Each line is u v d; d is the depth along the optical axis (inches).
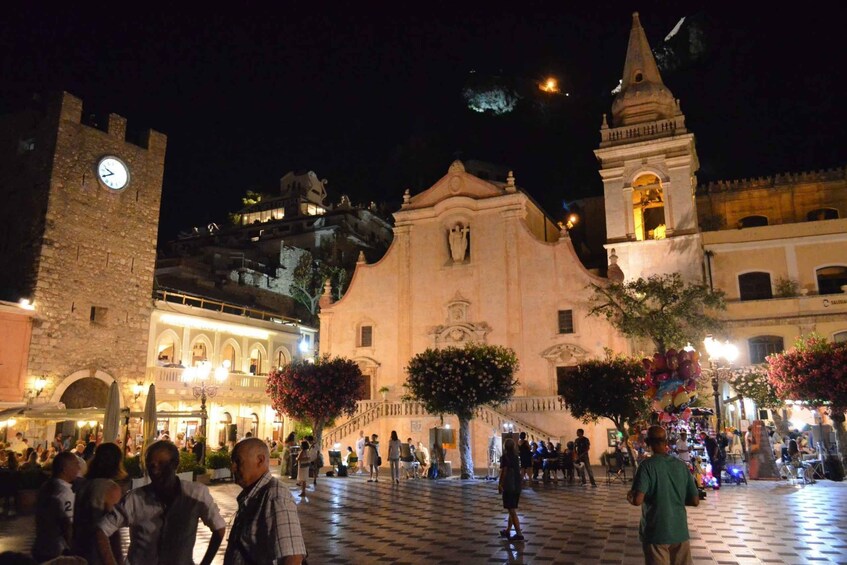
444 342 1587.1
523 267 1567.4
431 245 1665.8
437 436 1227.2
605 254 2062.0
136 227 1482.5
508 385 1187.3
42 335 1269.7
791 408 1373.0
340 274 2544.3
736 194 1865.2
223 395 1568.7
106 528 212.4
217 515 223.8
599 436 1357.0
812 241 1508.4
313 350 1993.1
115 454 269.1
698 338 1250.0
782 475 997.8
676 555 273.0
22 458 952.9
